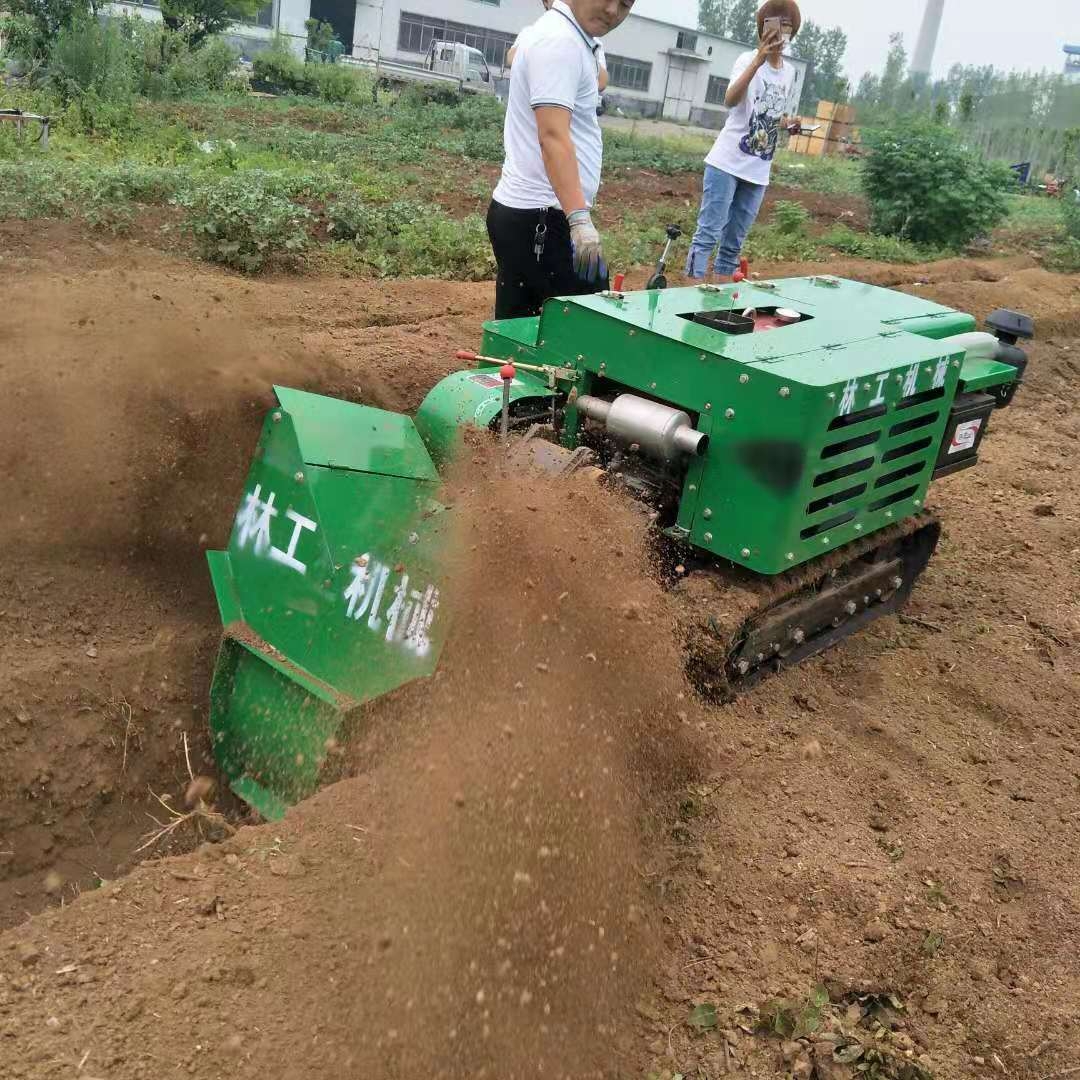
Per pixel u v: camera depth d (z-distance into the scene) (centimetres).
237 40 4106
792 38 825
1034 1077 295
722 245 939
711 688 393
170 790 434
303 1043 271
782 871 354
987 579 577
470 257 1135
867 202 2088
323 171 1558
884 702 457
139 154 1536
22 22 2042
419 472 408
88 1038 264
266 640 396
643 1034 301
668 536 399
